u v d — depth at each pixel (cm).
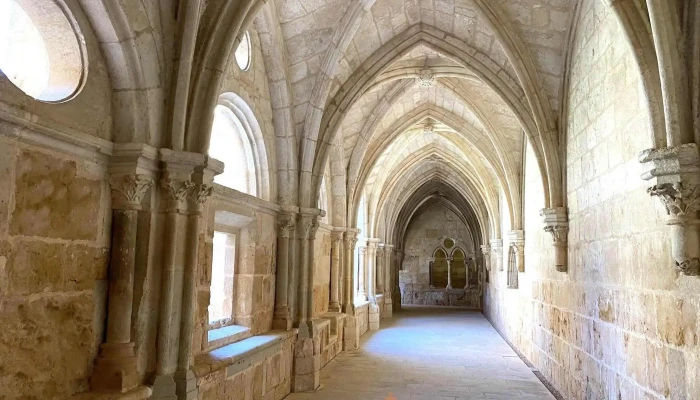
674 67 333
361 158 1035
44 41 356
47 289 309
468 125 1089
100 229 357
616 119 475
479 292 2216
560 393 691
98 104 356
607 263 500
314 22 617
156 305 393
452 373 822
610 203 492
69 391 328
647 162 345
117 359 353
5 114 267
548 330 775
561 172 683
